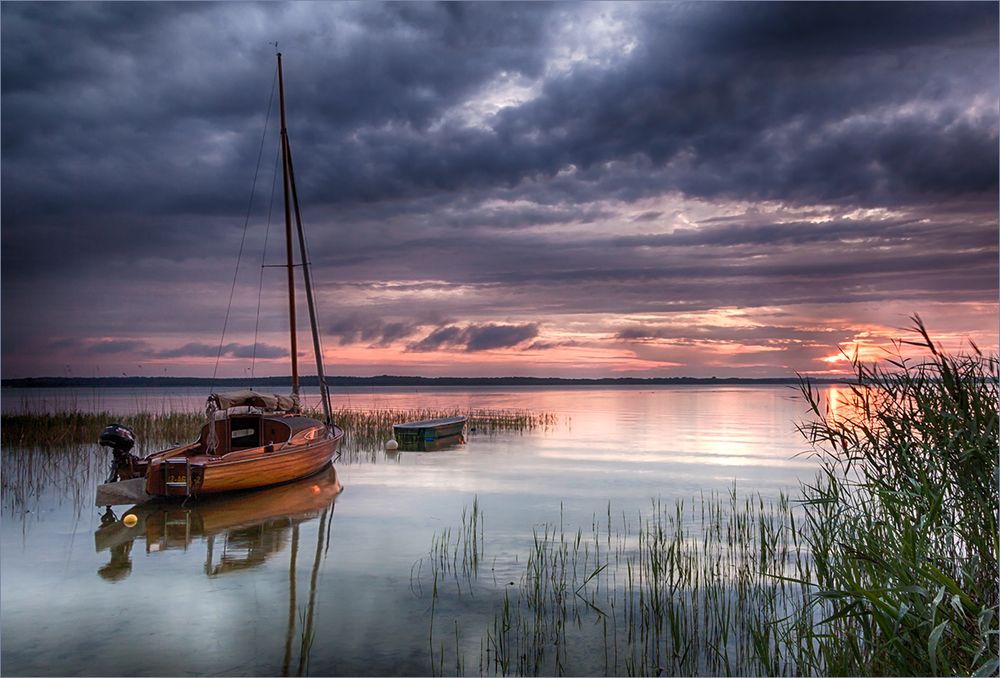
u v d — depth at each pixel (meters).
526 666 6.64
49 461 20.06
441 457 22.92
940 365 5.63
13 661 6.91
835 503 7.25
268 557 10.81
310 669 6.68
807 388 6.85
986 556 5.09
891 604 5.12
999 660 4.09
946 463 5.44
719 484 17.45
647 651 6.91
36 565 10.46
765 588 8.56
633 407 60.62
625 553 10.65
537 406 61.91
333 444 19.36
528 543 11.44
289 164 23.50
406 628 7.69
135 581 9.62
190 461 14.36
